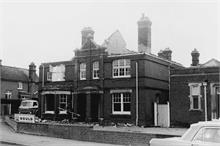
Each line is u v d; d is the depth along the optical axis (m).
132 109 30.31
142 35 35.09
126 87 30.97
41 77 38.41
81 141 19.59
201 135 8.92
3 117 35.94
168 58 39.66
